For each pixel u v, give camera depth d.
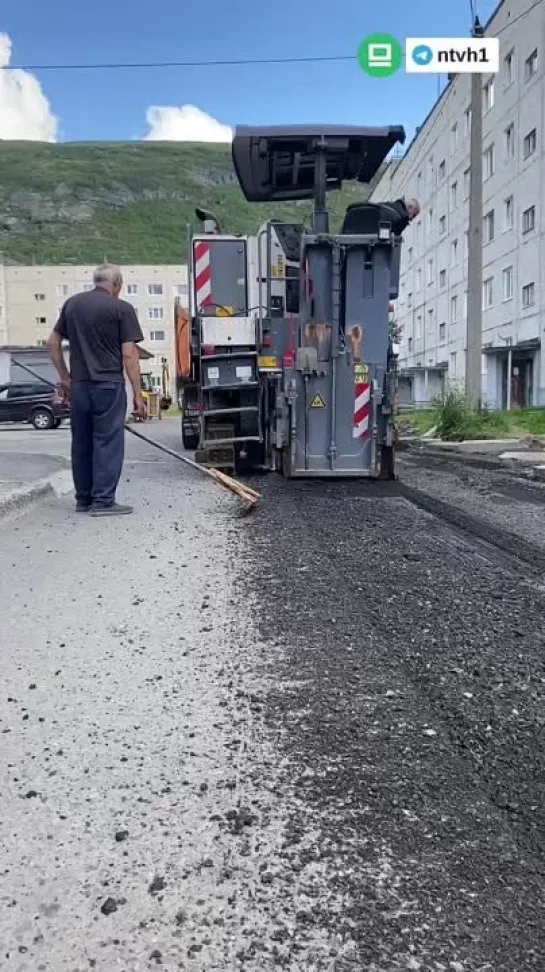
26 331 87.25
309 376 8.28
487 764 2.27
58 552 4.90
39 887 1.71
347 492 7.92
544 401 28.30
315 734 2.46
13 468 8.59
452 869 1.78
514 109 30.45
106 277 6.20
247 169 9.77
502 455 12.45
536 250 28.83
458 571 4.57
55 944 1.54
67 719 2.55
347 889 1.71
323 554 4.96
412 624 3.55
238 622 3.55
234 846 1.86
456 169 38.12
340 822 1.97
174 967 1.49
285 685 2.84
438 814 2.00
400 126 8.69
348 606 3.82
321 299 8.16
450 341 40.03
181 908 1.65
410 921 1.61
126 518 6.15
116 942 1.55
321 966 1.49
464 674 2.96
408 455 13.21
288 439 8.34
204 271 9.26
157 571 4.45
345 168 9.73
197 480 8.68
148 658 3.09
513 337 31.25
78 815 1.99
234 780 2.17
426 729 2.50
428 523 6.18
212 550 5.02
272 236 8.93
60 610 3.70
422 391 45.75
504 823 1.96
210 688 2.81
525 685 2.87
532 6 28.34
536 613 3.75
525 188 29.66
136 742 2.39
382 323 8.23
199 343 9.15
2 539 5.27
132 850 1.85
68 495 7.43
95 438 6.23
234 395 8.99
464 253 37.31
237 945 1.54
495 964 1.49
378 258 8.12
